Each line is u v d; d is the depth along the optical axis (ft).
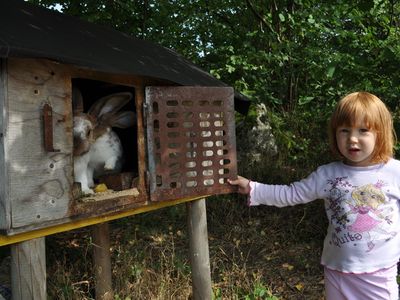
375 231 6.48
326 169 7.13
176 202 8.02
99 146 7.41
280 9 19.17
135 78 7.13
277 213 14.58
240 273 10.94
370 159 6.77
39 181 5.84
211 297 9.27
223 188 8.05
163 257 11.22
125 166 8.23
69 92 6.23
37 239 6.10
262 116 18.19
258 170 16.11
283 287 10.93
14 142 5.55
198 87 7.71
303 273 11.58
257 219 14.62
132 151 8.34
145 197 7.34
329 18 16.90
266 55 17.12
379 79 12.96
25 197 5.67
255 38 19.40
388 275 6.47
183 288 9.74
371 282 6.45
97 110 7.44
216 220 14.48
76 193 6.38
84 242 12.34
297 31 17.67
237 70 18.17
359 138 6.57
